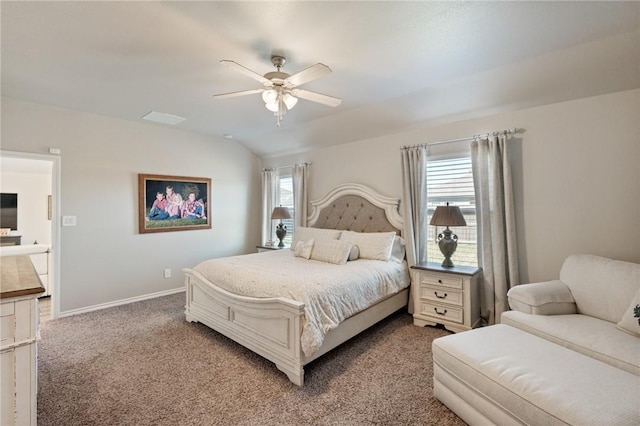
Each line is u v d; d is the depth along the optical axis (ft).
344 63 8.58
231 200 18.30
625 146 8.70
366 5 6.11
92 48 7.74
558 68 8.57
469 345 6.36
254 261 11.75
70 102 11.69
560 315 7.89
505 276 10.32
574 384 4.90
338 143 15.84
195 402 6.86
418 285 11.37
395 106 11.86
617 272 7.57
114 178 13.70
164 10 6.25
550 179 9.91
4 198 19.29
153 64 8.61
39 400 6.89
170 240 15.64
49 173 20.39
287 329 7.76
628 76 8.29
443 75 9.39
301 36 7.21
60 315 12.17
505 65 8.75
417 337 10.27
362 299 9.59
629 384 4.88
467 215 11.84
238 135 17.02
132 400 6.93
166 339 10.12
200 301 11.07
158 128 15.11
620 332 6.66
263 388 7.39
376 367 8.32
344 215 15.31
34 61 8.42
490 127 11.14
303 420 6.28
